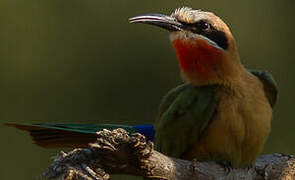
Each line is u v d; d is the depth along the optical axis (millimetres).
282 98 15117
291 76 15852
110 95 15344
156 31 15594
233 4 16250
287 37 16219
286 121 14734
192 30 8180
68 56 16047
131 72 15453
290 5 16344
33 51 16156
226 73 7910
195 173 7090
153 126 8734
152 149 6438
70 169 6152
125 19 15930
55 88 15828
